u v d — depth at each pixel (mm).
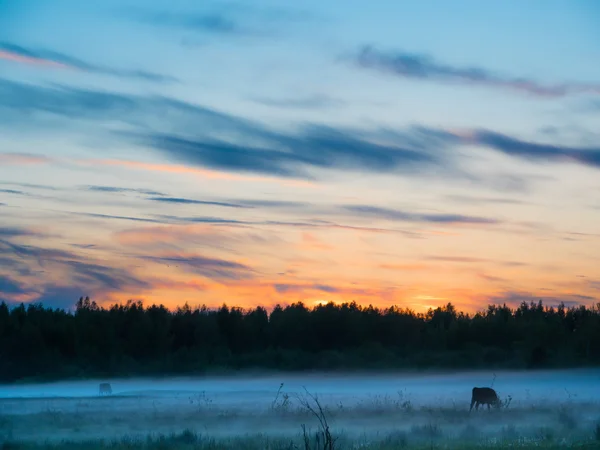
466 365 112500
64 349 113188
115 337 118875
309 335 127750
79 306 123875
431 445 20141
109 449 22547
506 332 122312
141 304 127312
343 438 22359
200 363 115688
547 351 112750
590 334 113938
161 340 121312
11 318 113500
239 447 21391
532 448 19422
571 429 24625
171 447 22156
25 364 101875
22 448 23438
